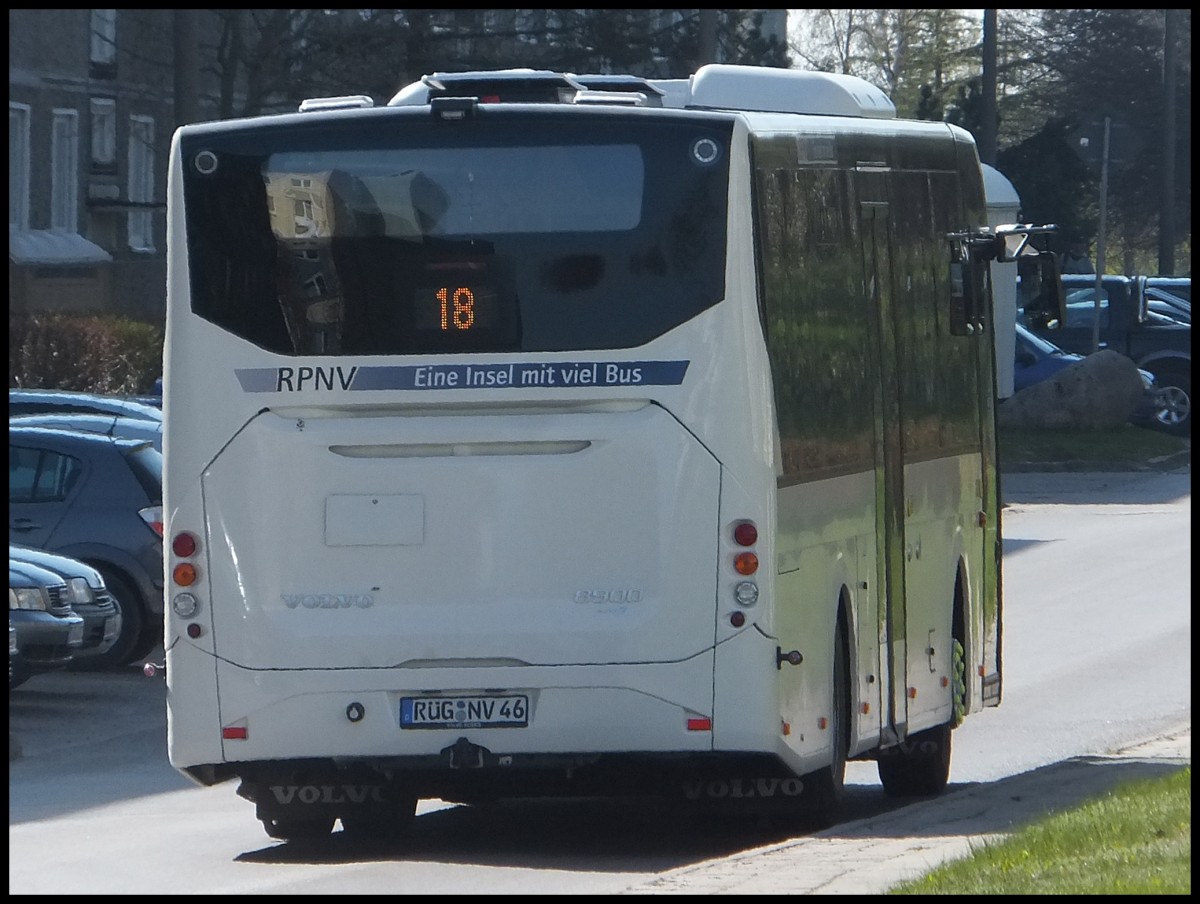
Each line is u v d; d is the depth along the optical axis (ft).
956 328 105.81
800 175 85.92
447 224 80.79
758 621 79.30
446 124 81.00
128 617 155.94
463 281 80.48
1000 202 258.57
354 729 80.48
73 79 406.21
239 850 90.07
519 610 80.02
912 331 100.32
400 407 80.59
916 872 68.85
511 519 80.07
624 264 80.12
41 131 396.78
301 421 81.10
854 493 90.27
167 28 433.89
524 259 80.48
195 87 325.42
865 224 93.66
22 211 390.83
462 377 80.28
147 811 104.42
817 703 84.64
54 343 280.51
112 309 381.60
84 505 156.46
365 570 80.64
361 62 372.58
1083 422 327.47
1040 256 109.19
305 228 81.51
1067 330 355.97
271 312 81.41
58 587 135.03
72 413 180.24
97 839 94.17
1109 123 331.36
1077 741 120.88
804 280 85.25
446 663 80.12
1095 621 171.42
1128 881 63.31
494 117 80.84
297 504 80.89
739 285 79.71
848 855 76.38
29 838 94.68
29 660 132.98
